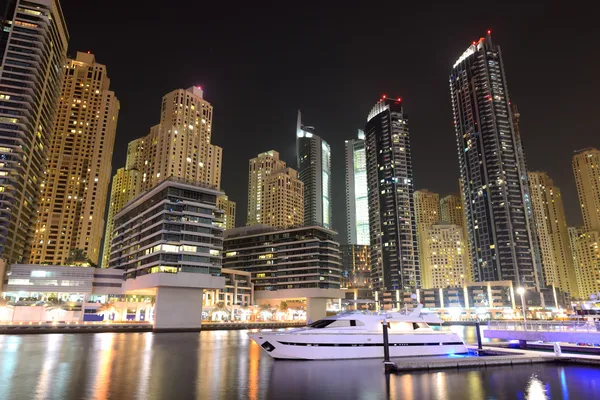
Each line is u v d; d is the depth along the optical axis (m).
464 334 106.56
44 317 112.31
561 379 34.22
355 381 33.22
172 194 119.56
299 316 192.38
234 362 44.38
